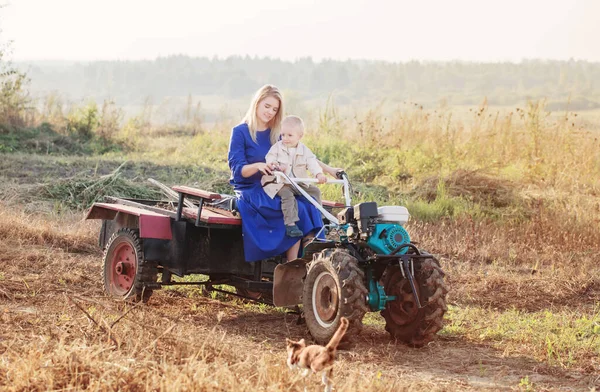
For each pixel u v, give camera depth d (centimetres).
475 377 568
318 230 707
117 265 777
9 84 2095
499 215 1283
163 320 649
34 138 1947
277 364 509
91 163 1566
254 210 700
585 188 1505
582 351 638
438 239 1128
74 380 457
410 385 522
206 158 1744
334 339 469
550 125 1848
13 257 920
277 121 746
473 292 877
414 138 1852
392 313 664
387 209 650
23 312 662
